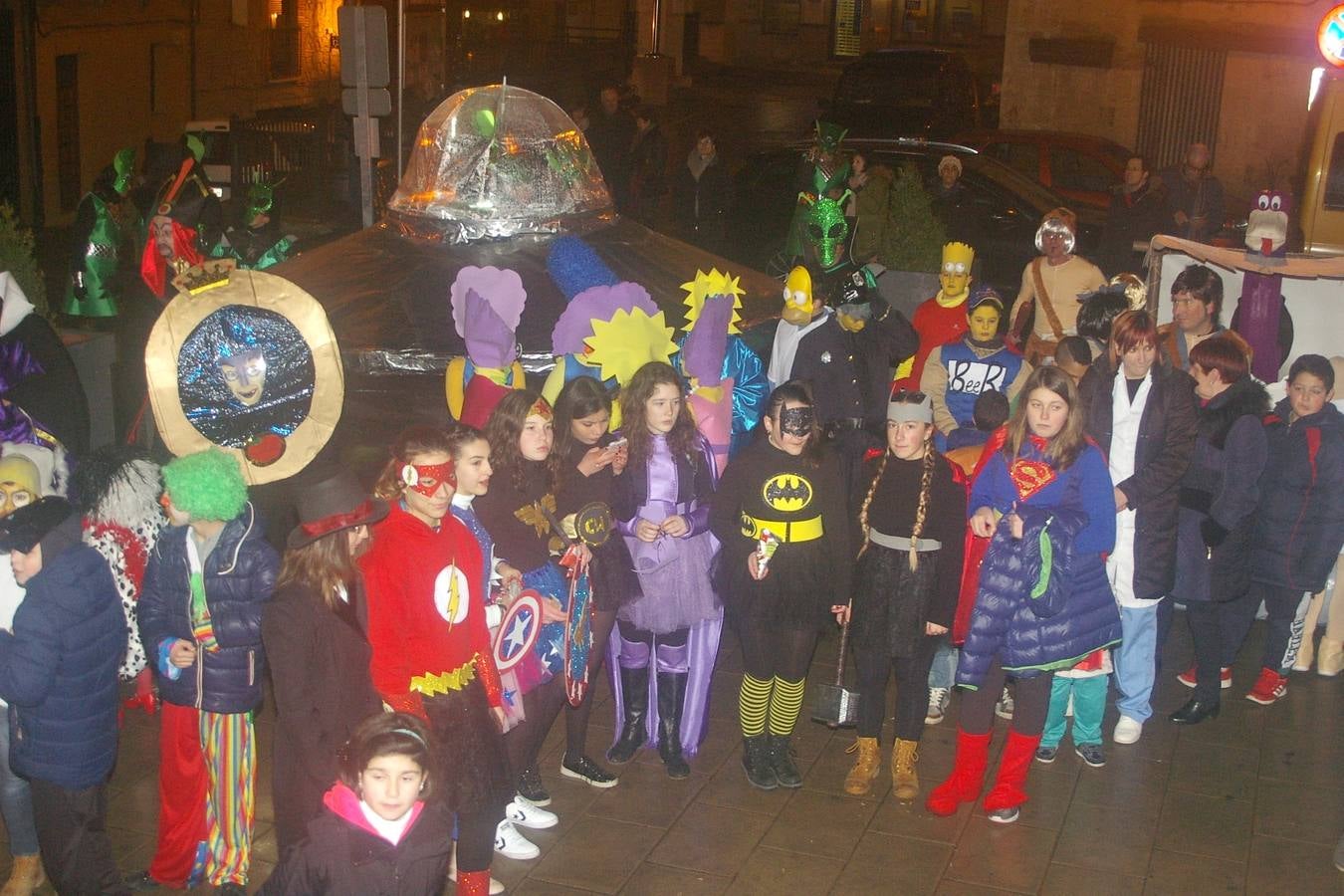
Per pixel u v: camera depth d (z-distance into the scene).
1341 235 10.99
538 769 5.71
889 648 5.57
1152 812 5.67
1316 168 11.02
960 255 7.49
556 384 5.93
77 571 4.39
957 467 5.57
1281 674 6.62
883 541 5.56
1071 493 5.37
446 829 3.69
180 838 4.93
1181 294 6.65
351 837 3.55
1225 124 19.62
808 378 6.74
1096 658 5.88
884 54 24.77
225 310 5.45
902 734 5.73
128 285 8.37
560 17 33.62
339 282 6.75
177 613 4.73
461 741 4.43
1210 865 5.29
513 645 4.92
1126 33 19.81
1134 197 13.33
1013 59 20.42
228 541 4.68
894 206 10.52
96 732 4.50
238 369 5.44
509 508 5.16
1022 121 20.58
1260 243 7.16
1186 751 6.20
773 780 5.82
